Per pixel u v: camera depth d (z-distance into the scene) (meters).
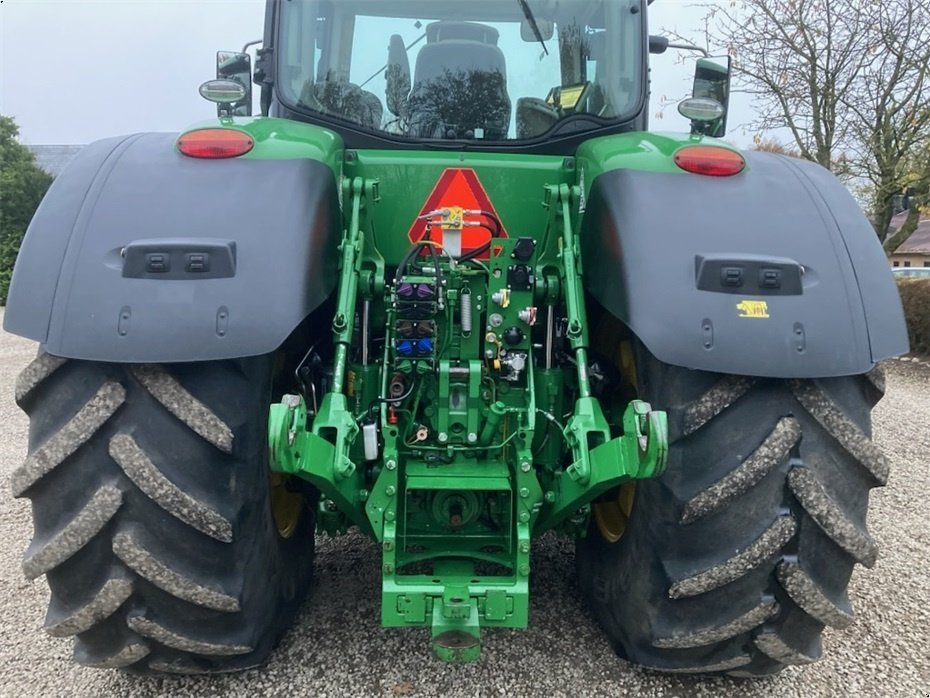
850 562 2.17
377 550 3.51
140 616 2.10
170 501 1.99
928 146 12.05
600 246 2.36
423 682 2.52
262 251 2.04
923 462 5.57
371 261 2.61
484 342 2.48
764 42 12.91
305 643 2.73
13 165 32.25
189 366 2.04
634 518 2.35
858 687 2.58
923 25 11.77
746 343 2.00
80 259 2.00
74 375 2.03
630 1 3.11
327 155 2.44
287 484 2.69
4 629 2.89
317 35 3.02
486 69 3.03
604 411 2.69
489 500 2.47
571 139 3.05
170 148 2.32
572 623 2.87
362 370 2.51
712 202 2.24
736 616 2.17
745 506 2.10
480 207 2.79
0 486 4.72
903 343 2.11
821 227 2.21
